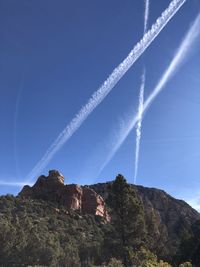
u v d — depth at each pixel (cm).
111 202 5019
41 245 6925
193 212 16938
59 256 7075
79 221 11775
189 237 7362
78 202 13500
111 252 4859
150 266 4288
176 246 9050
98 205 13600
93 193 14100
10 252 6775
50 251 6875
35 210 11612
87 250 7438
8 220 8862
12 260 6731
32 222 9712
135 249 4838
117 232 4903
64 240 8512
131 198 4972
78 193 13725
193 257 6656
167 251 7238
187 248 6956
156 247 6938
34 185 14312
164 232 7938
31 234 7325
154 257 4559
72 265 6969
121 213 4938
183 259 6769
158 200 17500
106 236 4978
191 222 15625
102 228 11344
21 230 7219
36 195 13825
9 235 6944
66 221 11369
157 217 8069
